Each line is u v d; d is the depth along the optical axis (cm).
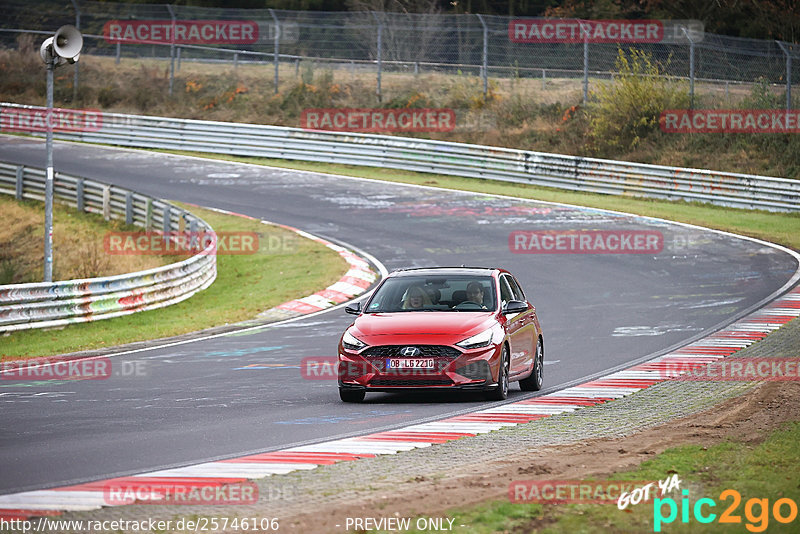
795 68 16412
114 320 7900
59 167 15188
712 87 17238
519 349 4553
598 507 2358
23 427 3806
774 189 12531
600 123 16300
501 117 17638
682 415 3825
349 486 2678
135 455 3212
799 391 4188
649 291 8325
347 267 9775
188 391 4794
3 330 7144
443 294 4638
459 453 3158
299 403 4362
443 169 15262
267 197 13562
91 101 19875
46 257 7606
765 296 7819
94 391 4838
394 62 19638
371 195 13712
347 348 4284
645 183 13550
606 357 5675
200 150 16812
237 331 7269
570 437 3419
